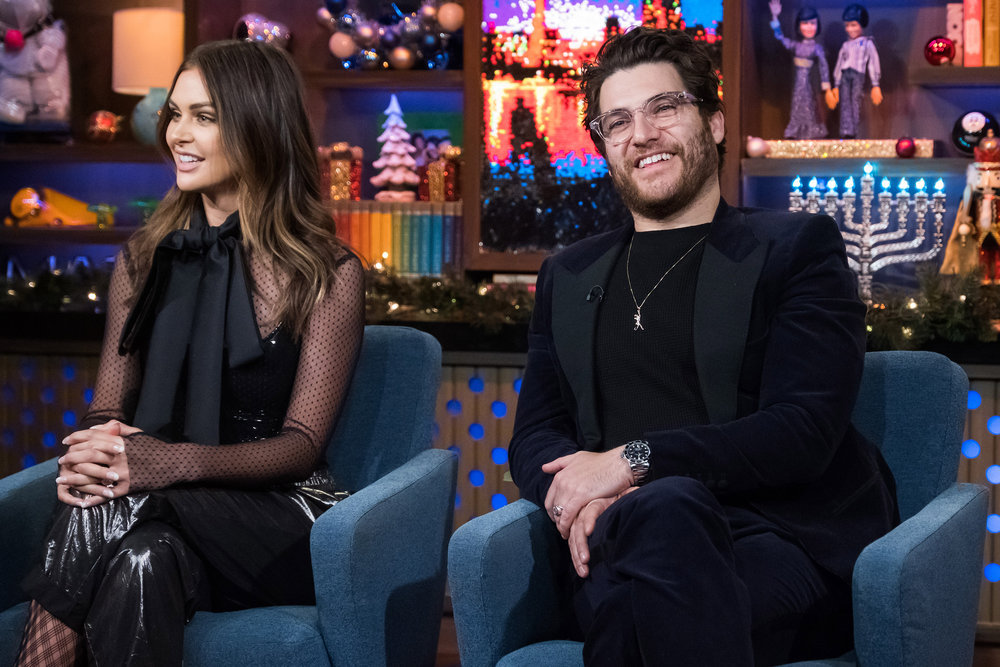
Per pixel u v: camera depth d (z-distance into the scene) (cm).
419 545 200
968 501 179
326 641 177
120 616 166
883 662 150
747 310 182
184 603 173
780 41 412
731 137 376
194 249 211
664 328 187
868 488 179
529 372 205
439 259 396
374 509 181
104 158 418
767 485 172
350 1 427
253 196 211
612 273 197
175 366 204
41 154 420
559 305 198
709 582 145
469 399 312
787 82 415
